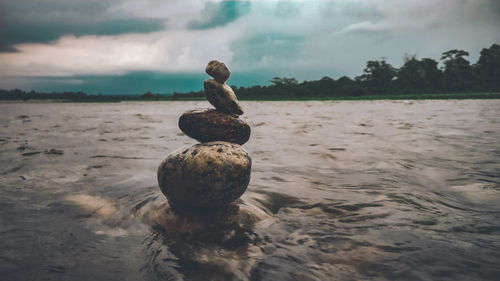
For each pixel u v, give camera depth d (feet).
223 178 7.30
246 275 4.78
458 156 14.16
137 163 13.80
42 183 10.43
